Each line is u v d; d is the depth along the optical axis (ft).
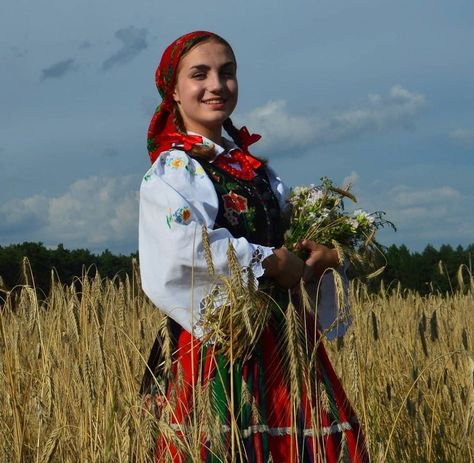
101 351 13.24
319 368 12.65
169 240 12.23
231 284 11.56
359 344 14.75
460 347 19.24
